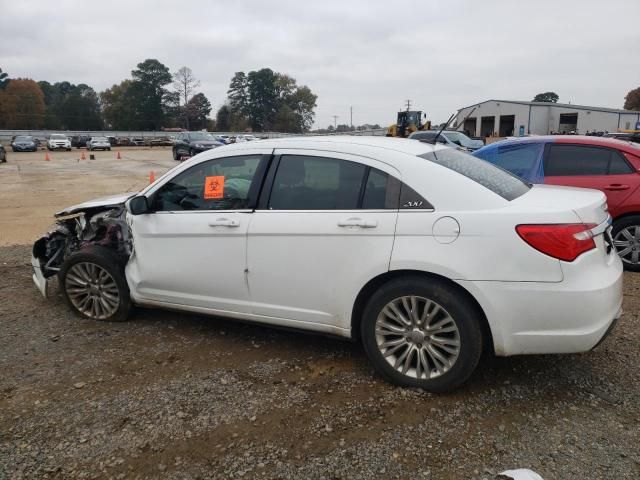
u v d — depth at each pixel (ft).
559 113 184.24
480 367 11.82
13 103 354.33
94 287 14.92
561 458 8.67
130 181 64.18
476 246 9.81
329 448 9.08
